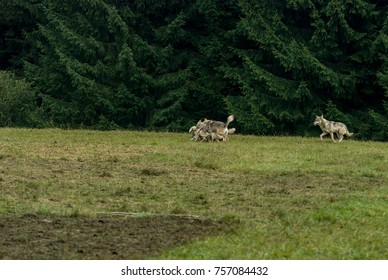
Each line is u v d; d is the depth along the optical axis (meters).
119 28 54.88
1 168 23.28
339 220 16.53
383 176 23.59
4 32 61.19
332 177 23.30
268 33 51.66
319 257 13.52
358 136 49.78
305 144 33.72
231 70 53.19
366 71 51.19
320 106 51.38
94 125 53.03
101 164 25.17
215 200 19.17
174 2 56.06
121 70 53.69
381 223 16.39
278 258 13.41
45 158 26.20
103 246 14.05
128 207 17.94
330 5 50.19
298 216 16.84
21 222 15.98
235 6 55.56
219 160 26.14
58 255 13.38
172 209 17.75
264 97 51.56
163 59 55.28
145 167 24.70
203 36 56.91
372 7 51.09
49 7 56.78
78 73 53.69
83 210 17.22
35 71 56.09
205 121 34.66
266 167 24.88
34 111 51.25
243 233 15.12
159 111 54.00
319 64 49.75
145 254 13.53
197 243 14.20
